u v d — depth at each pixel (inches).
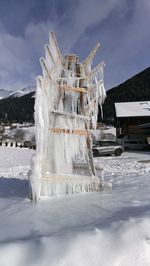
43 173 212.8
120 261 113.7
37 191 202.7
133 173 410.6
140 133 1466.5
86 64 248.2
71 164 234.4
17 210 179.5
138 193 226.1
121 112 1481.3
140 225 131.9
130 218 141.9
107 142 919.0
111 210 173.0
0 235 132.7
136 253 117.5
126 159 742.5
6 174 440.5
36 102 204.2
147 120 1472.7
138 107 1541.6
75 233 125.5
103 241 121.2
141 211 160.2
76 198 208.7
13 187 271.0
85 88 246.1
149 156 824.9
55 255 110.3
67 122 231.5
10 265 105.5
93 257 113.0
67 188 224.5
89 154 242.1
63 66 238.4
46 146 211.6
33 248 113.6
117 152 911.0
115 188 253.8
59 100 229.8
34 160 207.3
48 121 210.5
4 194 235.3
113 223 136.1
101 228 131.3
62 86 230.2
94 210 174.6
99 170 240.1
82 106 245.4
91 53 246.7
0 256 108.3
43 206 187.3
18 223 151.7
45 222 151.9
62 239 119.6
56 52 228.8
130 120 1482.5
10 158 793.6
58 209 178.9
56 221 153.3
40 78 204.7
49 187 215.5
